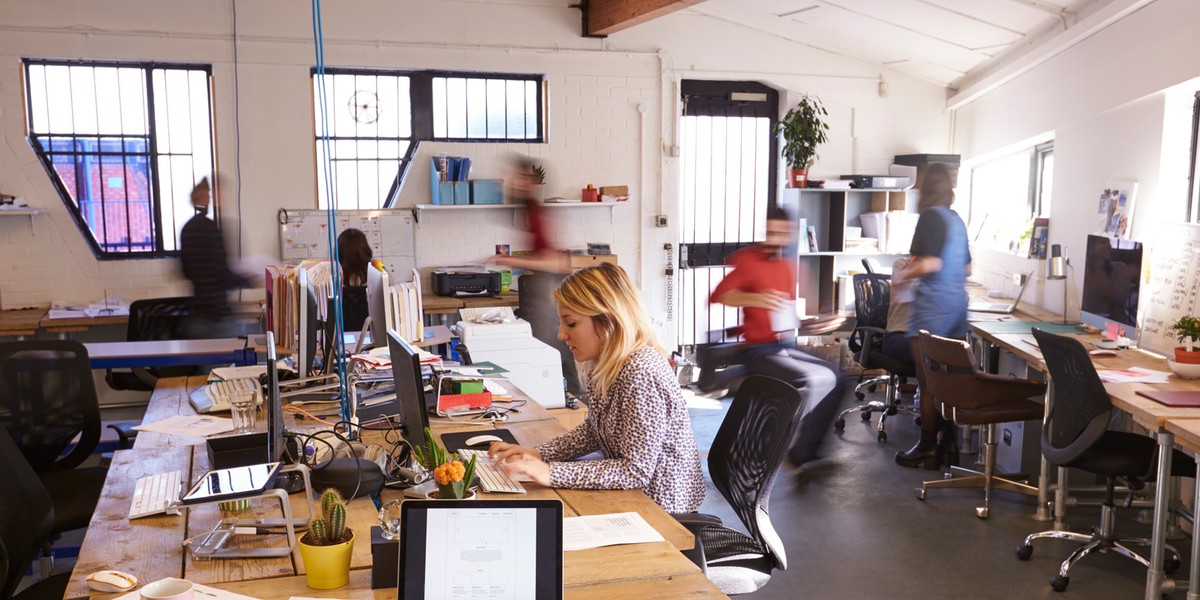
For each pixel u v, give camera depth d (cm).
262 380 377
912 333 591
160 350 478
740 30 783
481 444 296
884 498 489
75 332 664
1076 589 372
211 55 678
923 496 485
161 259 689
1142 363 444
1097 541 382
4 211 633
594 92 762
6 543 250
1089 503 460
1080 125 597
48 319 620
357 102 718
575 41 754
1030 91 674
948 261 575
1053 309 631
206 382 397
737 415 282
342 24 702
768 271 564
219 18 678
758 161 838
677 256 800
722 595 185
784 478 524
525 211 704
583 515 229
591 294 257
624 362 257
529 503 171
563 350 569
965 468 538
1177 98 493
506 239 755
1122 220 538
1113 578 383
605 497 244
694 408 685
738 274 570
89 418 372
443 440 304
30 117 662
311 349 379
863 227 823
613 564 198
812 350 776
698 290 840
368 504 242
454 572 169
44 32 646
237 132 690
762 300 565
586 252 762
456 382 350
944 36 684
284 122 699
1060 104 624
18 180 655
